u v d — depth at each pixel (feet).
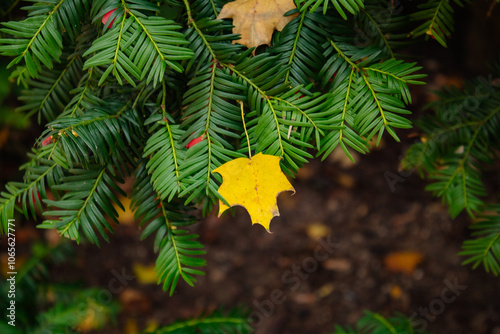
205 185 2.12
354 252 5.65
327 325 5.10
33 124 4.42
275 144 2.15
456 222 5.61
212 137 2.16
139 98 2.23
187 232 2.29
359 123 2.15
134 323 5.16
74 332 3.20
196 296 5.44
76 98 2.27
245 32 2.19
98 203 2.24
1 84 2.90
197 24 2.18
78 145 2.12
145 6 2.14
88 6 2.21
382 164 6.07
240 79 2.18
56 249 3.57
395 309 5.12
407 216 5.79
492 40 3.72
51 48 2.16
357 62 2.21
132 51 2.10
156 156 2.16
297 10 2.19
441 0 2.23
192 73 2.23
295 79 2.19
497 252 2.65
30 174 2.33
